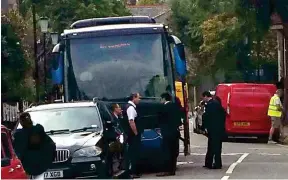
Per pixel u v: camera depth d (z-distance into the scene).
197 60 103.50
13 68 54.88
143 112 31.64
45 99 61.62
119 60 32.84
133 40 33.03
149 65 32.81
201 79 105.75
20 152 21.91
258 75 77.56
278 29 60.09
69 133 27.09
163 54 32.88
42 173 22.22
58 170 25.45
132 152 29.86
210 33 77.62
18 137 21.95
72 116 27.88
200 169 33.22
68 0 77.94
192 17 86.44
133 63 32.81
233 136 54.66
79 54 32.97
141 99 32.06
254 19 52.91
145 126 31.30
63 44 33.16
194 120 67.69
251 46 76.44
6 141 19.27
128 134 29.94
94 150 25.80
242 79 81.94
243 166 34.00
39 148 22.05
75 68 32.88
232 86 54.66
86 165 25.62
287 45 66.88
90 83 32.78
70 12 78.25
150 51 32.91
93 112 28.03
